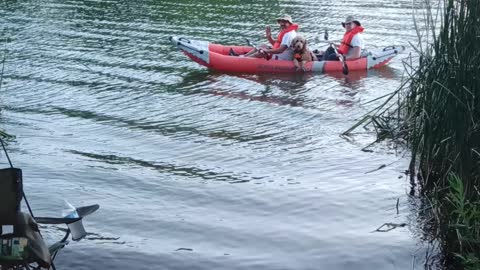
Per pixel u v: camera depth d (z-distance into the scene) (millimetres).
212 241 5789
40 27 16391
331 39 15484
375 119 8961
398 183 7145
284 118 9844
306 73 13055
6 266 4219
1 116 9461
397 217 6316
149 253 5508
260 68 12953
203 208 6488
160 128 9180
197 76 12484
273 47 13562
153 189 6914
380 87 11922
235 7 19484
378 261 5477
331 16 18125
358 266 5398
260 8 19359
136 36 15641
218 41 15180
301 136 8914
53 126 9102
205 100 10820
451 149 6523
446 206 6262
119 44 14781
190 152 8172
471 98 6148
